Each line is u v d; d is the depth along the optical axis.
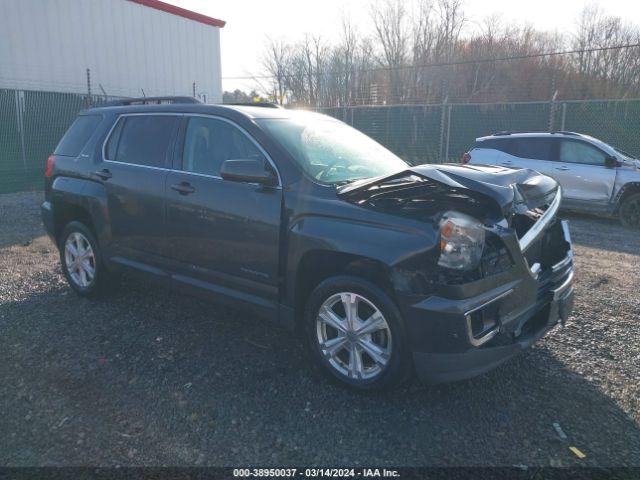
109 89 17.81
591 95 23.06
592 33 28.92
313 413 3.30
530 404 3.39
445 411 3.32
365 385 3.45
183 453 2.92
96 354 4.08
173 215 4.34
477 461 2.85
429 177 3.25
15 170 14.06
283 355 4.08
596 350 4.14
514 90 24.06
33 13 15.59
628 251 7.64
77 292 5.36
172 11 19.55
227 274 4.07
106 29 17.52
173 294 5.43
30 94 14.20
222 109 4.25
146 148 4.68
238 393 3.53
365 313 3.48
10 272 6.19
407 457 2.89
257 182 3.72
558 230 4.07
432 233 3.08
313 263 3.65
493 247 3.25
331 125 4.76
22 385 3.62
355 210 3.41
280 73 25.38
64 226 5.58
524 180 3.70
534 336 3.47
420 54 28.34
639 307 5.07
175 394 3.51
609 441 3.01
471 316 3.11
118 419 3.23
